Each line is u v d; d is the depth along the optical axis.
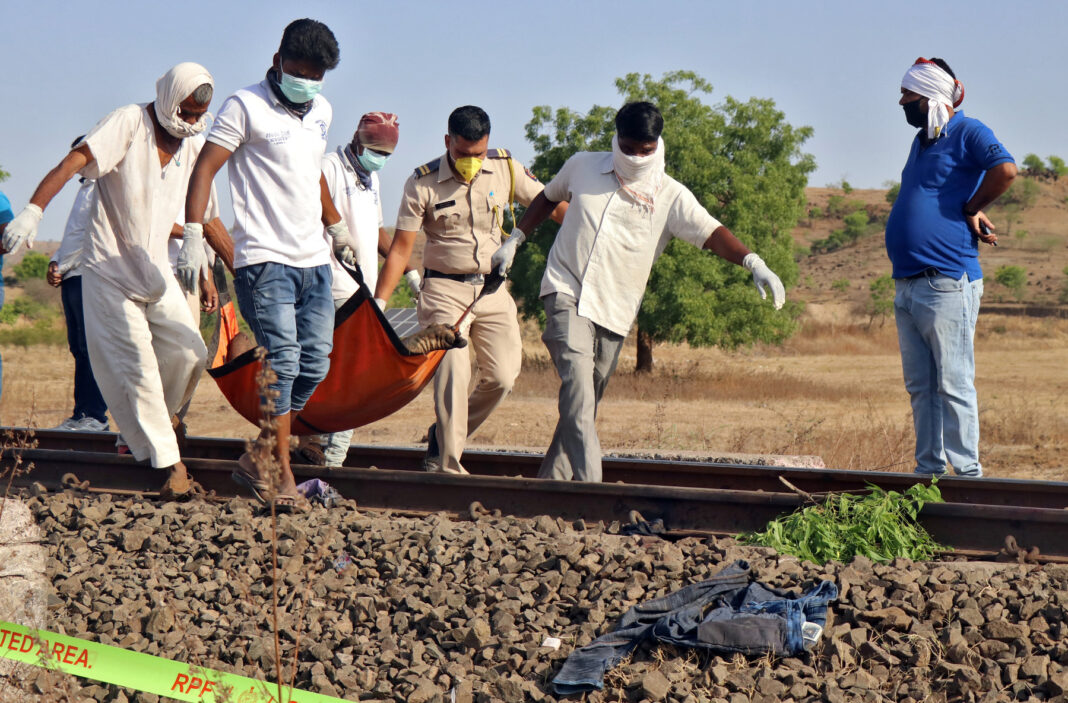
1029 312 70.12
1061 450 13.70
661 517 4.96
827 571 3.96
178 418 6.20
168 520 4.91
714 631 3.51
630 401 22.17
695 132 30.52
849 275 104.50
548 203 6.08
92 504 5.21
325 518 4.82
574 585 3.99
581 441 5.48
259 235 5.13
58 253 8.54
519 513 5.20
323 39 5.00
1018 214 116.62
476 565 4.17
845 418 18.08
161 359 5.65
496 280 6.03
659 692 3.29
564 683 3.37
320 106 5.36
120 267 5.38
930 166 5.96
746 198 29.66
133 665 3.64
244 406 5.40
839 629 3.51
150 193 5.35
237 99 5.09
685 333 29.27
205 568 4.36
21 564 4.32
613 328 5.74
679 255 28.86
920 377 6.13
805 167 30.97
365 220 6.72
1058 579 3.85
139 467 5.86
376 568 4.29
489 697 3.37
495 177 6.27
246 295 5.20
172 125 5.28
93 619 4.02
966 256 5.92
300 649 3.71
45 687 3.49
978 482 5.24
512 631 3.71
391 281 6.27
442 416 6.13
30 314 55.25
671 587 3.92
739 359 40.81
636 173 5.58
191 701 3.43
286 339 5.18
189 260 4.99
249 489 5.64
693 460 9.18
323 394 5.83
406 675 3.50
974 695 3.21
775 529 4.55
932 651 3.43
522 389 22.67
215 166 5.06
